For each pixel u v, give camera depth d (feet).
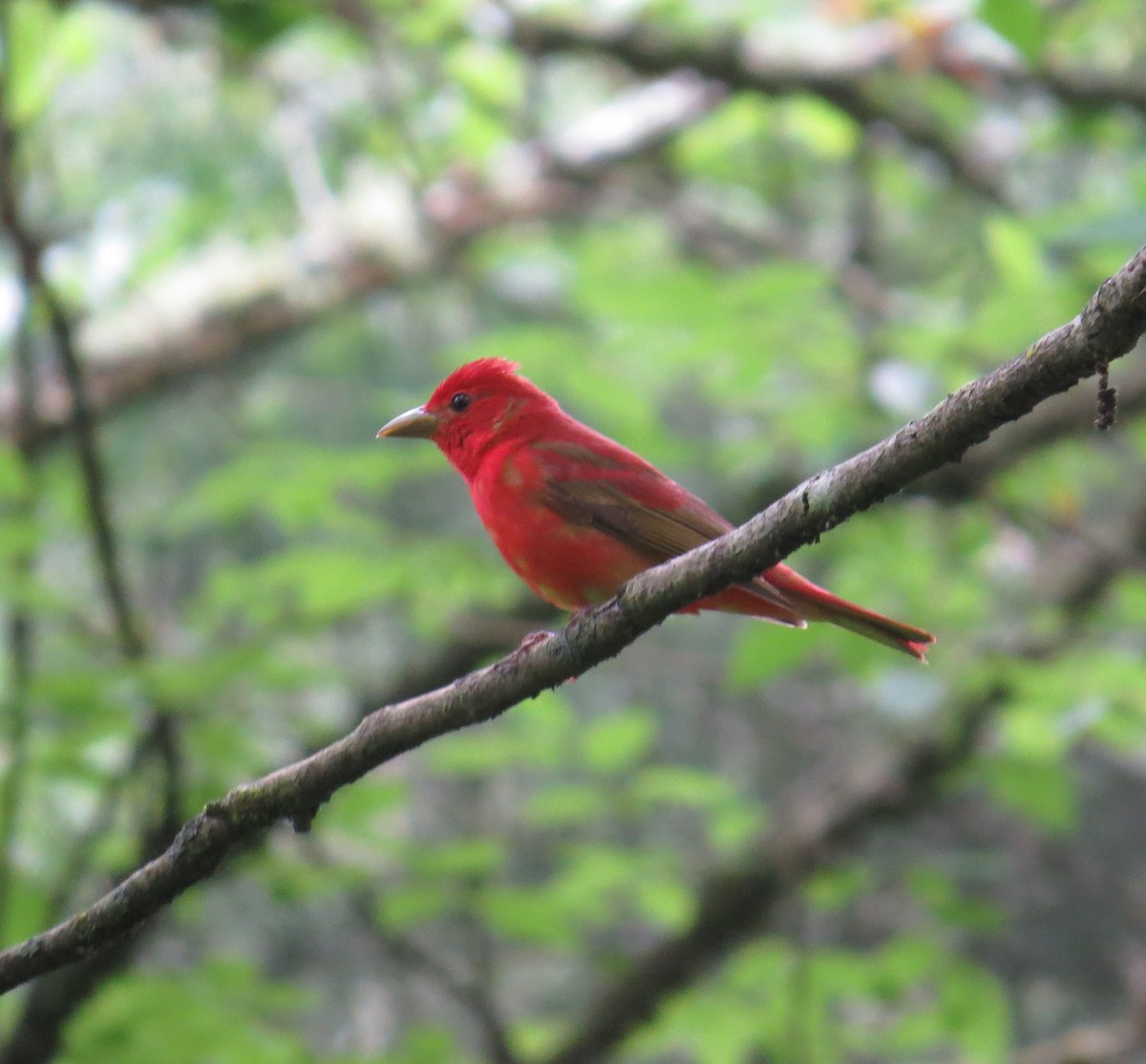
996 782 34.24
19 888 30.48
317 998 34.06
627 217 61.77
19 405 34.50
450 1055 33.71
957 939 52.49
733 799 36.24
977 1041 36.06
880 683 34.06
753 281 32.17
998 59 45.55
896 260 60.49
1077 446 44.55
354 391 57.93
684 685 65.26
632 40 45.29
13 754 29.07
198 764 30.99
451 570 33.71
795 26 47.03
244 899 54.08
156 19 44.37
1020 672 31.89
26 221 31.22
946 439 14.48
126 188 50.75
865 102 47.24
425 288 56.75
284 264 53.16
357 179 57.62
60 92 53.16
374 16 42.47
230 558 54.39
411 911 33.19
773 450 37.35
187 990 31.73
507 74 48.88
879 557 38.88
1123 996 56.29
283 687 30.04
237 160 53.52
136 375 50.06
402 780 36.86
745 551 16.05
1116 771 61.26
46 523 30.89
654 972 40.40
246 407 57.00
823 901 40.09
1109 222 26.17
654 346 34.99
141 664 29.07
